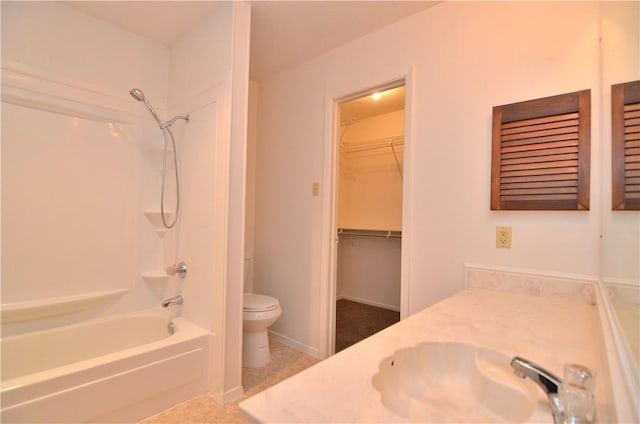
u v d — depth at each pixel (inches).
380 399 24.3
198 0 74.9
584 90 54.6
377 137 154.3
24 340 70.9
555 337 38.0
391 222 149.9
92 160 84.4
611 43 44.7
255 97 121.1
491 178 64.0
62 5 78.4
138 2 76.6
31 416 50.9
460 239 69.0
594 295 52.6
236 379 72.9
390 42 82.5
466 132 69.0
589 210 54.0
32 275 75.0
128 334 86.1
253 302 92.5
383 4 74.4
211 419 64.5
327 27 84.2
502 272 63.0
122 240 89.4
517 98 62.7
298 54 98.7
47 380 52.6
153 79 94.6
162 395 66.5
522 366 25.4
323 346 94.9
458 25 71.0
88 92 82.7
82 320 82.7
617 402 19.3
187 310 83.3
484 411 30.9
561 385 22.5
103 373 58.6
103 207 86.2
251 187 119.8
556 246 57.6
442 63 73.0
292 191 106.5
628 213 31.4
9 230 72.3
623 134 37.5
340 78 93.7
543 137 58.0
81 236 82.5
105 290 86.0
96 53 84.0
